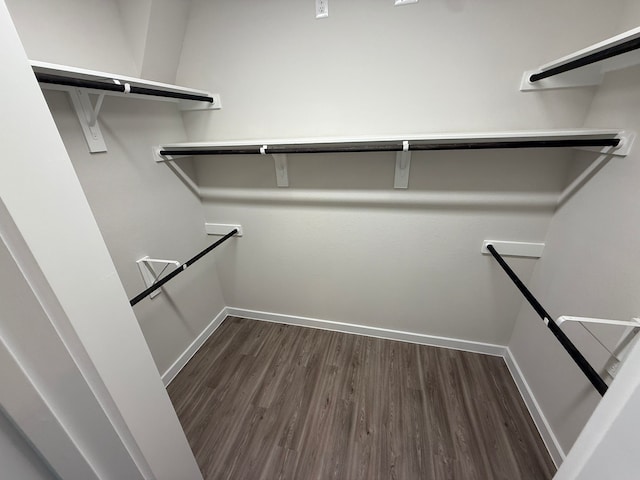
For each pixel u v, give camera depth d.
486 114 1.23
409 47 1.20
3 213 0.39
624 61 0.89
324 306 1.92
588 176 1.07
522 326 1.50
